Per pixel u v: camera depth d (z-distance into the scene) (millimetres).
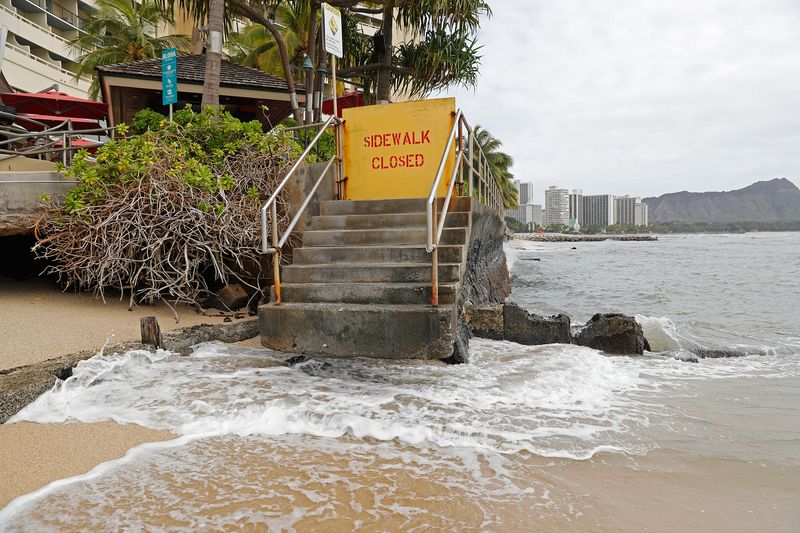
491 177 11695
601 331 7332
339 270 5695
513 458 3592
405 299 5230
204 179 6965
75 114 14812
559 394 5105
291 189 7863
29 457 3348
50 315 6277
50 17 39906
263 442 3705
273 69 23578
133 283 6664
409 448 3691
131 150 7031
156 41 26625
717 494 3199
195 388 4719
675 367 6637
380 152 7707
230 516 2740
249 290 8000
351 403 4520
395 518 2766
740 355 7520
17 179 6832
